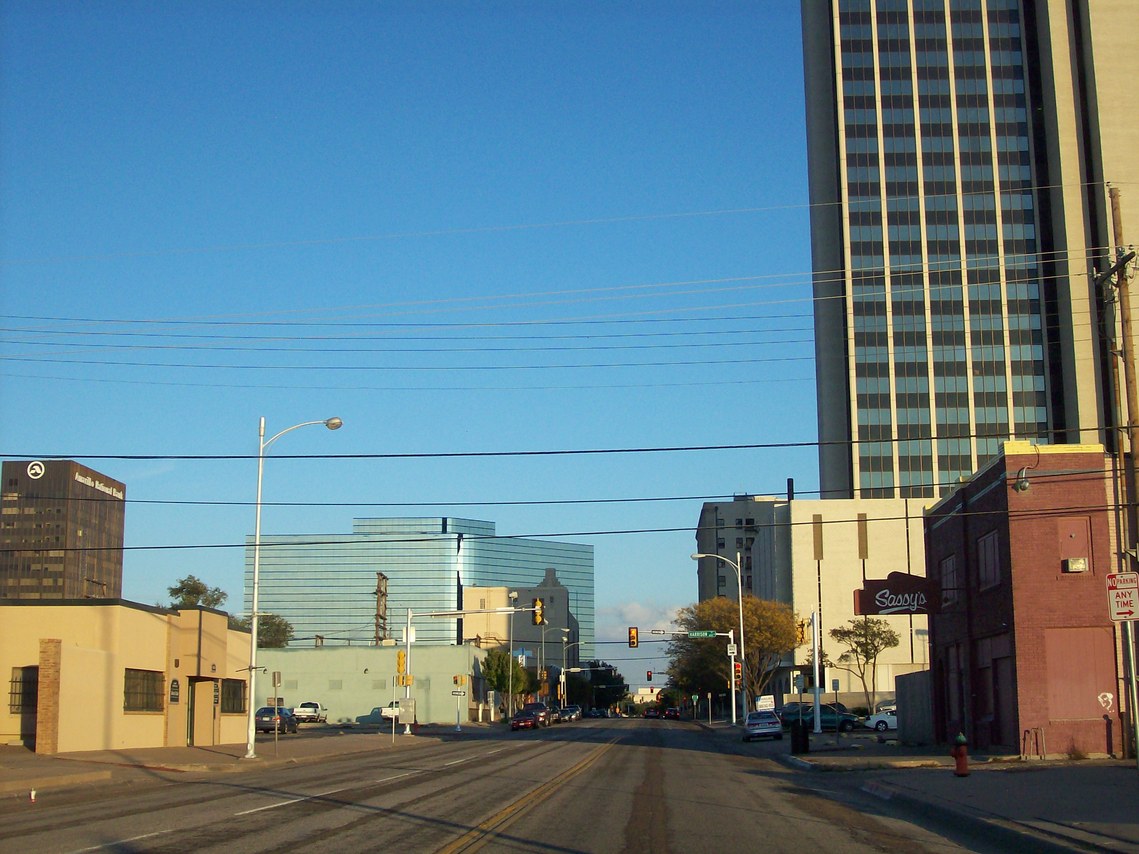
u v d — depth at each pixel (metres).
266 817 18.84
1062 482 34.12
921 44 128.62
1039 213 124.81
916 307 124.38
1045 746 32.84
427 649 103.75
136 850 14.46
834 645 101.88
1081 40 123.50
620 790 25.16
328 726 89.75
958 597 40.31
